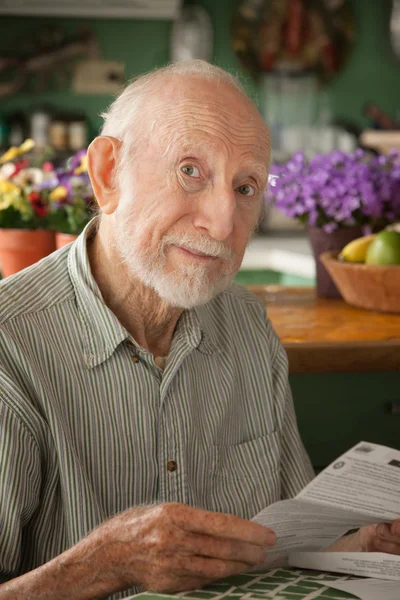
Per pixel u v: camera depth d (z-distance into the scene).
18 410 1.17
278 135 6.04
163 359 1.34
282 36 6.07
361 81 6.21
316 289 2.43
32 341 1.23
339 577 1.12
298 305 2.28
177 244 1.21
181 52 5.86
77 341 1.26
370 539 1.21
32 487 1.20
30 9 5.52
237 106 1.22
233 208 1.20
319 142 6.02
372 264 2.13
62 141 5.61
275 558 1.18
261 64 6.07
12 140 5.59
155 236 1.21
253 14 6.02
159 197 1.20
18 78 5.75
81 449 1.25
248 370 1.46
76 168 2.23
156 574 1.02
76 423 1.25
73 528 1.21
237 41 6.02
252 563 1.04
